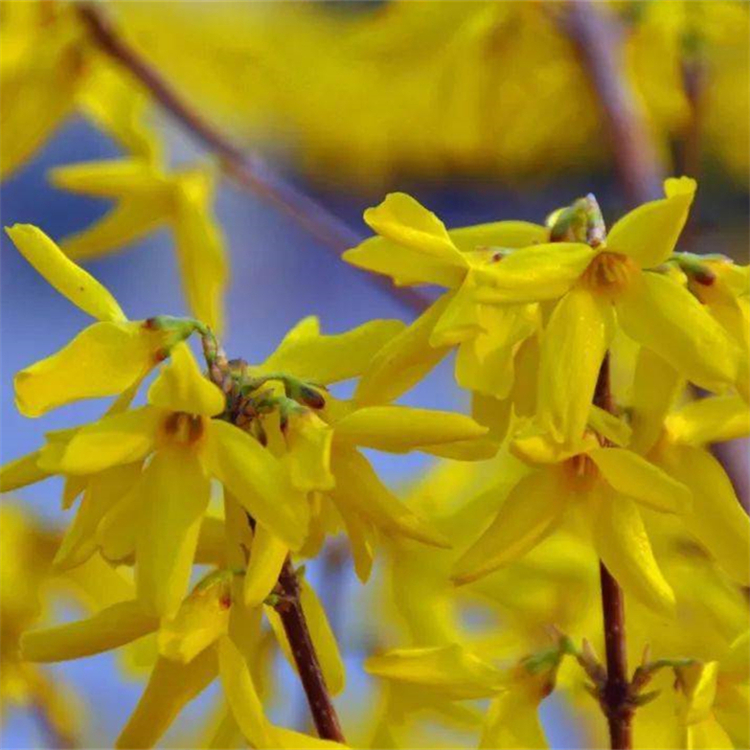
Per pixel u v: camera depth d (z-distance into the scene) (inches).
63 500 25.9
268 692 27.4
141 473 25.7
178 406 25.4
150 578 25.4
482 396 26.6
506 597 29.0
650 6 32.6
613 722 26.6
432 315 26.0
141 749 26.4
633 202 32.1
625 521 26.0
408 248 25.7
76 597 32.2
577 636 29.1
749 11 32.5
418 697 28.1
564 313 25.9
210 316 30.5
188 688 26.3
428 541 25.6
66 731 31.9
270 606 26.0
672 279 26.0
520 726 26.8
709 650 28.1
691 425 26.4
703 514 26.3
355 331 26.3
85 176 31.1
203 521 26.5
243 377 25.8
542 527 26.0
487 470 30.3
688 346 25.8
